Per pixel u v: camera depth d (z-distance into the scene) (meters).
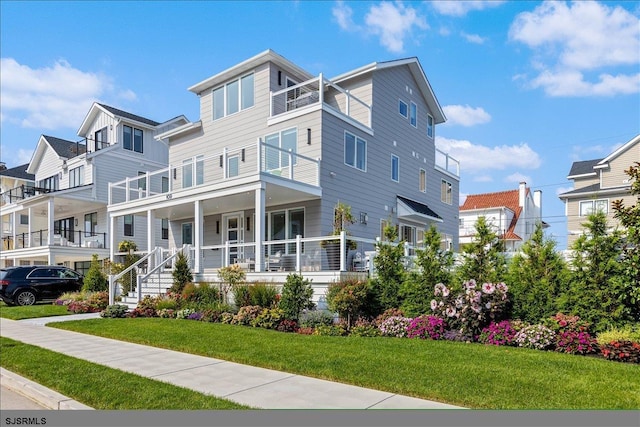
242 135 19.50
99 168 27.42
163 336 9.72
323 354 7.37
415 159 23.19
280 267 15.60
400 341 8.50
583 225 8.38
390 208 20.53
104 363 7.42
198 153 21.47
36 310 15.65
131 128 29.38
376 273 11.48
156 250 17.92
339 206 16.56
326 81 17.17
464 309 8.72
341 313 10.51
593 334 7.83
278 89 19.06
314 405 5.04
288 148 17.58
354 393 5.48
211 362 7.39
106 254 26.89
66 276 19.84
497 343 8.17
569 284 8.42
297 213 17.36
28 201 27.23
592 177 29.41
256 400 5.27
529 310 8.76
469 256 9.80
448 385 5.48
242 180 14.87
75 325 11.98
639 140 25.81
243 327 10.63
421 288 10.21
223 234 20.36
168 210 19.78
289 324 10.43
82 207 28.91
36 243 31.55
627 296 7.65
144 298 15.25
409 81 22.97
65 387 5.98
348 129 18.05
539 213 39.19
